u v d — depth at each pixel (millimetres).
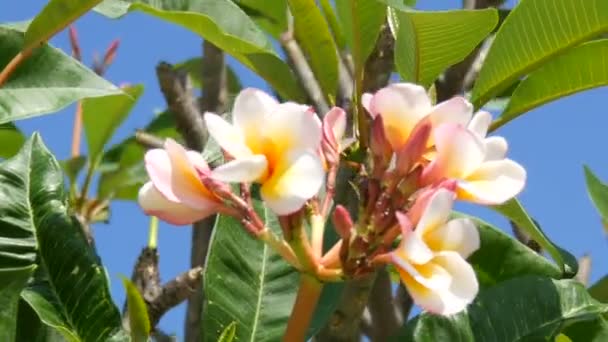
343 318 1128
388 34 1254
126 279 934
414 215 862
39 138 1107
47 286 1051
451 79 1388
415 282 854
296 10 1230
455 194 866
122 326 1049
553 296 1138
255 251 1120
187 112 1460
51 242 1062
